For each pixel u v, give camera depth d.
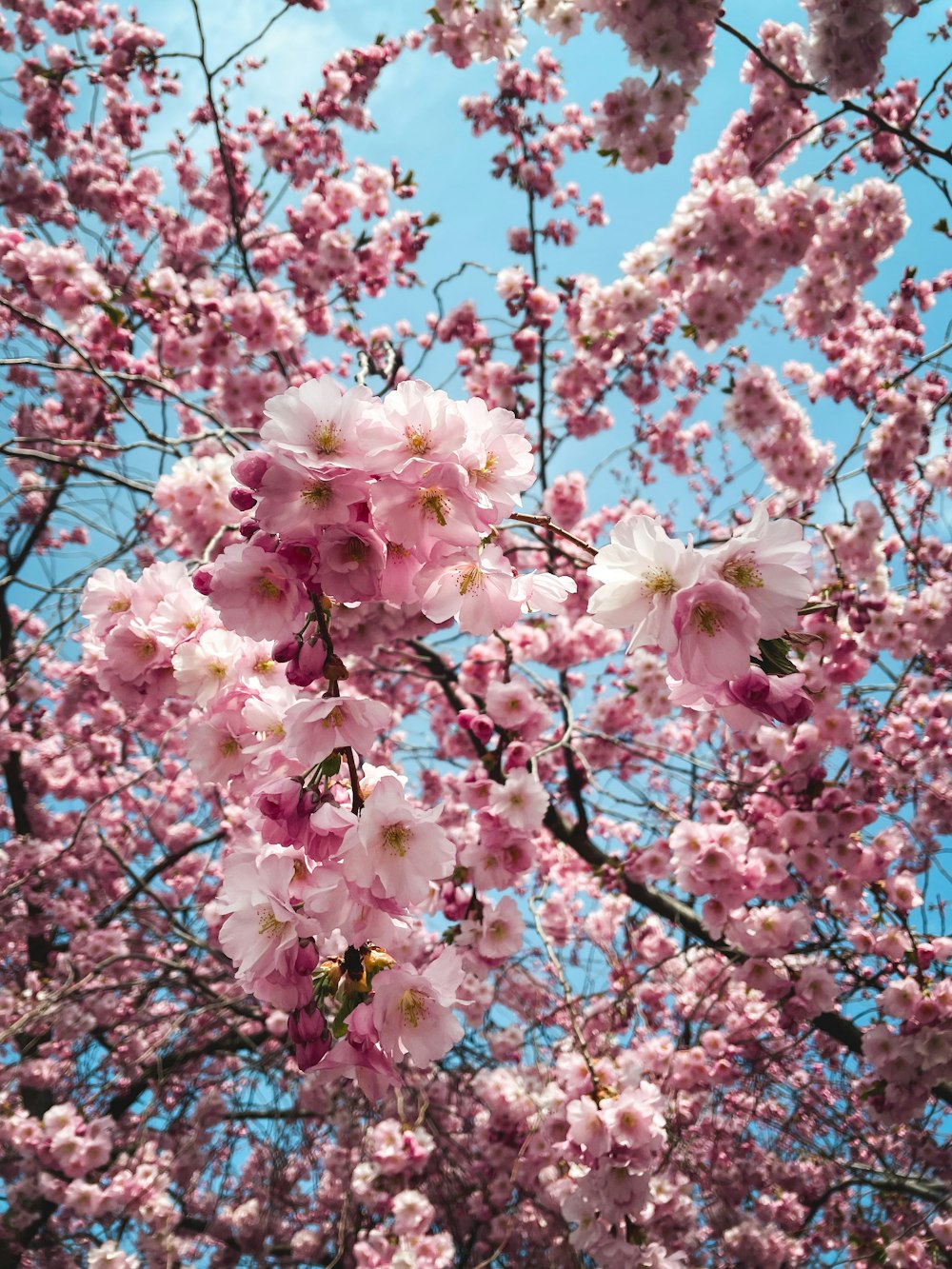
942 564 6.12
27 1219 5.71
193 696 1.83
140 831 8.15
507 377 5.93
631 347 5.41
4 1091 6.03
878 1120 4.15
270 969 1.40
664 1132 3.13
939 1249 5.34
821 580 5.34
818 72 3.71
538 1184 4.98
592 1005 5.67
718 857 3.96
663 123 4.25
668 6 3.52
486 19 4.27
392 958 1.47
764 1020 5.35
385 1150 4.64
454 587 1.57
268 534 1.37
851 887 4.55
